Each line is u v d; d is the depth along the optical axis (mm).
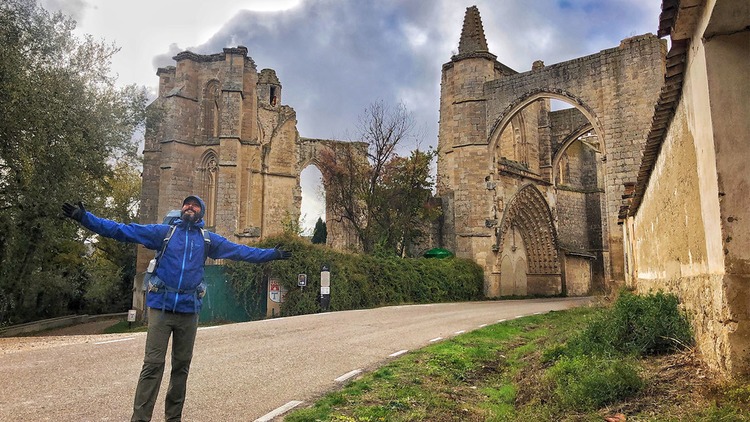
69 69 21531
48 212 20250
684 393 5371
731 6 5031
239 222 34125
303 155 43969
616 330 7934
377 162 33125
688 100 6762
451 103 36594
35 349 9141
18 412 5410
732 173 5320
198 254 5043
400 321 15836
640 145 27156
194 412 5730
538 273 37750
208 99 36094
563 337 10578
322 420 5461
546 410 5789
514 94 32500
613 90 28406
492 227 32781
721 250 5359
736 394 4617
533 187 36906
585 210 42938
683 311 7789
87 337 11430
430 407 6266
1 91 16797
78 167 20766
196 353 9320
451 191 35625
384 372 7945
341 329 13438
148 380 4680
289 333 12383
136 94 26453
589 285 41344
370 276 24953
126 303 38469
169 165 34375
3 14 18094
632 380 5785
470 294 30734
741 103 5359
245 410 5859
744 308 5129
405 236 33156
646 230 13547
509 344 11688
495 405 6633
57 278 30234
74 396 6090
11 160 18250
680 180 7836
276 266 21219
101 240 37906
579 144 44750
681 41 6293
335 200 35594
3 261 22266
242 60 34500
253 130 36000
